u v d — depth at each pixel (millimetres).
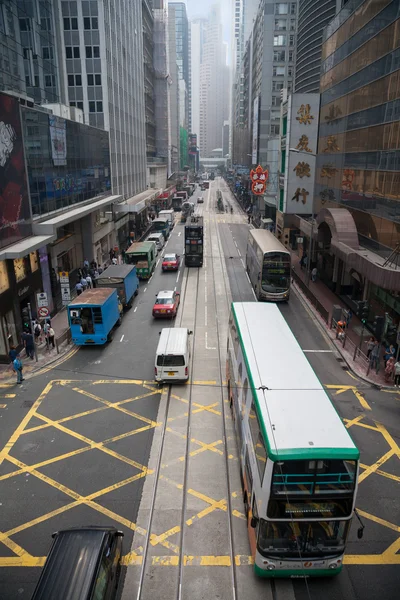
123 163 56375
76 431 16750
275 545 9867
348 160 33438
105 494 13453
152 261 41969
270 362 13250
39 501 13188
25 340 22891
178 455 15289
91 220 40219
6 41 34750
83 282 32312
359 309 24484
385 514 12781
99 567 9383
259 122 84500
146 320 29141
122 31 55344
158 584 10492
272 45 82625
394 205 24875
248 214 81188
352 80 32438
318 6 59875
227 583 10547
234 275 40969
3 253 21016
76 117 38000
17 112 23656
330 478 9344
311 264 43281
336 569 10117
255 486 10422
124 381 20750
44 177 28422
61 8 45438
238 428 14828
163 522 12344
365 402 19141
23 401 18984
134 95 64250
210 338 25750
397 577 10797
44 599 8695
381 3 26766
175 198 95562
